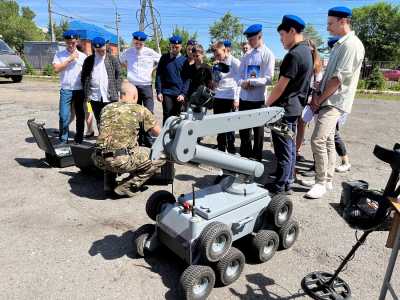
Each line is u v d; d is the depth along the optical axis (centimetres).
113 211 372
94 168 456
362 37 4619
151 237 279
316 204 400
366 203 195
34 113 909
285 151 392
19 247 301
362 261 294
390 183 187
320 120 401
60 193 415
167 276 266
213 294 248
